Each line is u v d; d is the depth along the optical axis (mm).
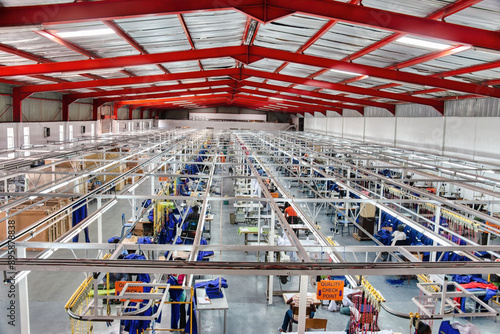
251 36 11375
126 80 15305
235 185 19484
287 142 21125
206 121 46125
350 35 9852
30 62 11359
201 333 7895
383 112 22859
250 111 47250
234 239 13734
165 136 25078
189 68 16875
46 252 5211
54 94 18781
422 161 14219
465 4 6797
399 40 9352
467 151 15258
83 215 10016
